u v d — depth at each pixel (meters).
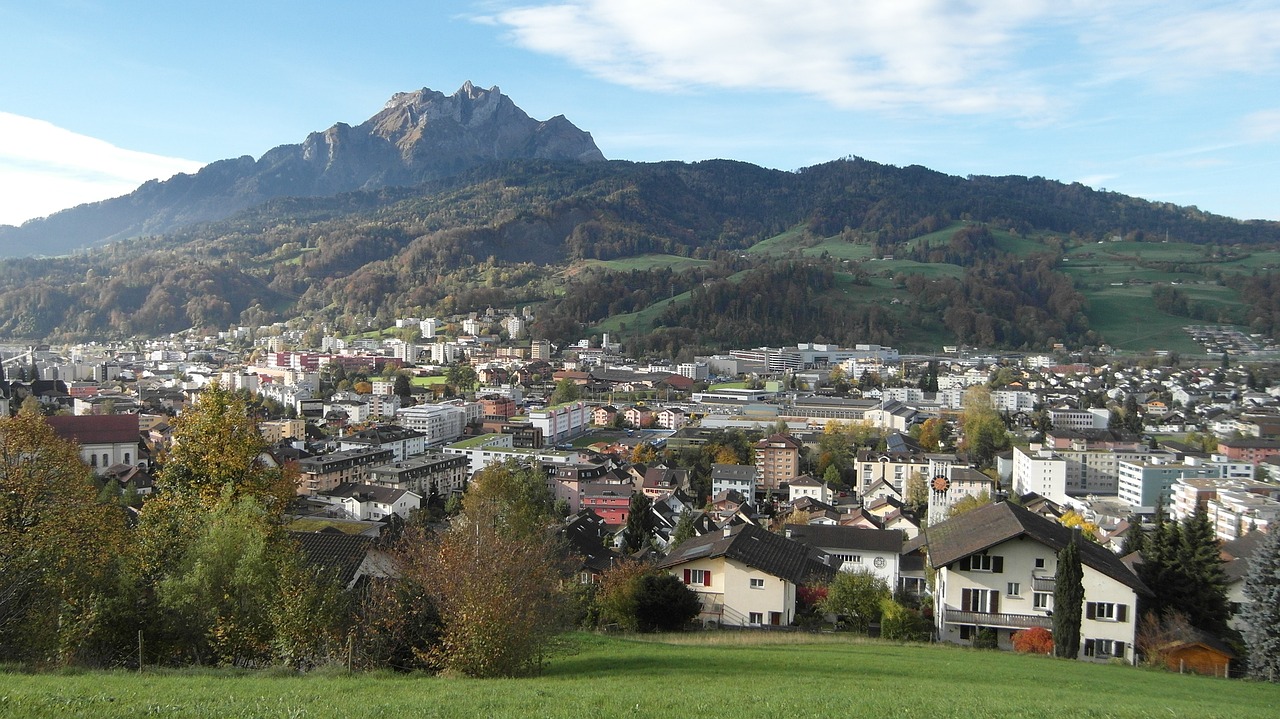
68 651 37.91
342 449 197.50
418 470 175.12
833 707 29.86
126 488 129.88
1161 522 72.44
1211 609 67.12
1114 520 147.88
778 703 30.33
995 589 61.03
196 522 48.44
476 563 39.62
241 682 32.97
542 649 43.00
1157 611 66.19
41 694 26.03
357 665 38.62
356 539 63.16
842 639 61.69
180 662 41.19
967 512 72.94
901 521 139.25
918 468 196.75
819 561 81.44
